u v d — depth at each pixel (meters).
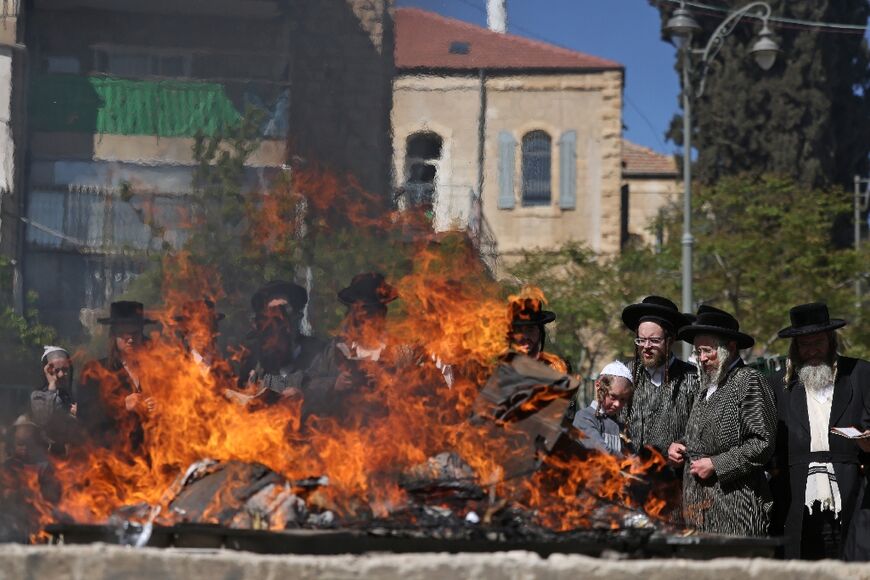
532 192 28.88
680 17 17.95
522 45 27.70
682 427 6.79
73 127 16.55
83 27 17.38
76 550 3.72
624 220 33.22
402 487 4.98
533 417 5.05
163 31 17.17
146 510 4.71
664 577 3.88
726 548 4.45
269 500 4.64
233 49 16.92
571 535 4.34
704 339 6.59
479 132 26.31
